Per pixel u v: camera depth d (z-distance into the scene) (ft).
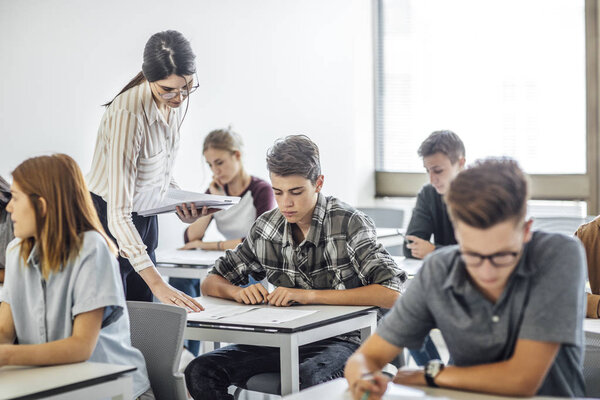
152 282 8.32
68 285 6.17
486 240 4.42
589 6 16.01
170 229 14.30
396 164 18.74
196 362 7.97
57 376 5.49
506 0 16.93
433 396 4.85
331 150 17.52
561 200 16.61
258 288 8.27
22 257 6.35
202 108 14.49
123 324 6.63
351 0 17.94
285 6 16.30
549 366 4.69
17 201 6.16
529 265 4.76
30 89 11.75
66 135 12.35
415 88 18.30
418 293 5.09
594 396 6.32
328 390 5.13
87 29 12.59
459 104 17.69
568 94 16.40
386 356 5.25
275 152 8.02
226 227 13.80
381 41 18.66
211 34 14.65
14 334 6.49
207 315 7.61
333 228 8.25
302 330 6.99
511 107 17.03
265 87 15.92
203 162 14.66
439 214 12.01
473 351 4.93
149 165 8.95
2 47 11.31
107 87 13.03
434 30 17.92
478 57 17.37
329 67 17.48
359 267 8.13
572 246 4.76
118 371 5.64
